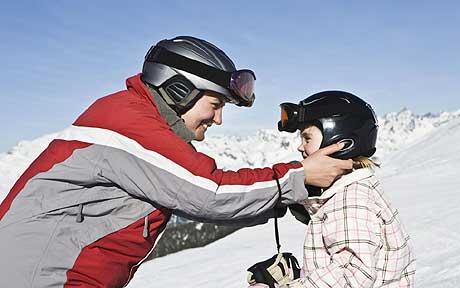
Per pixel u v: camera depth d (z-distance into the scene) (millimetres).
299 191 2141
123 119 2035
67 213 2035
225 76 2102
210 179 1988
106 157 1996
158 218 2105
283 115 2436
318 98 2367
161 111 2125
